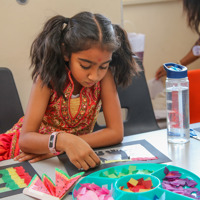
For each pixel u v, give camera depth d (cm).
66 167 93
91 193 74
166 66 104
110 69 125
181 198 70
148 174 81
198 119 164
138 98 167
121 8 199
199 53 255
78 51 96
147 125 166
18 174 89
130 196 70
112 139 108
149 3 271
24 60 185
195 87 162
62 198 75
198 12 241
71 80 114
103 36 95
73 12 189
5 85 154
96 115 132
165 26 281
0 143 126
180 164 89
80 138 98
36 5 180
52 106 120
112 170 87
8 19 177
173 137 104
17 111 155
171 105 102
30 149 103
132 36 245
